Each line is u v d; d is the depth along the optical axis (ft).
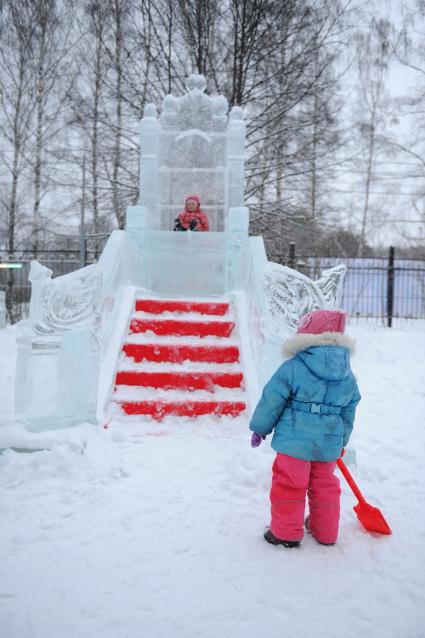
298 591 7.59
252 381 15.97
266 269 15.16
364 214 70.49
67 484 11.00
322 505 8.96
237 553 8.63
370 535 9.34
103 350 16.67
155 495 10.75
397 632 6.75
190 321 18.79
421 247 71.92
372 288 50.26
